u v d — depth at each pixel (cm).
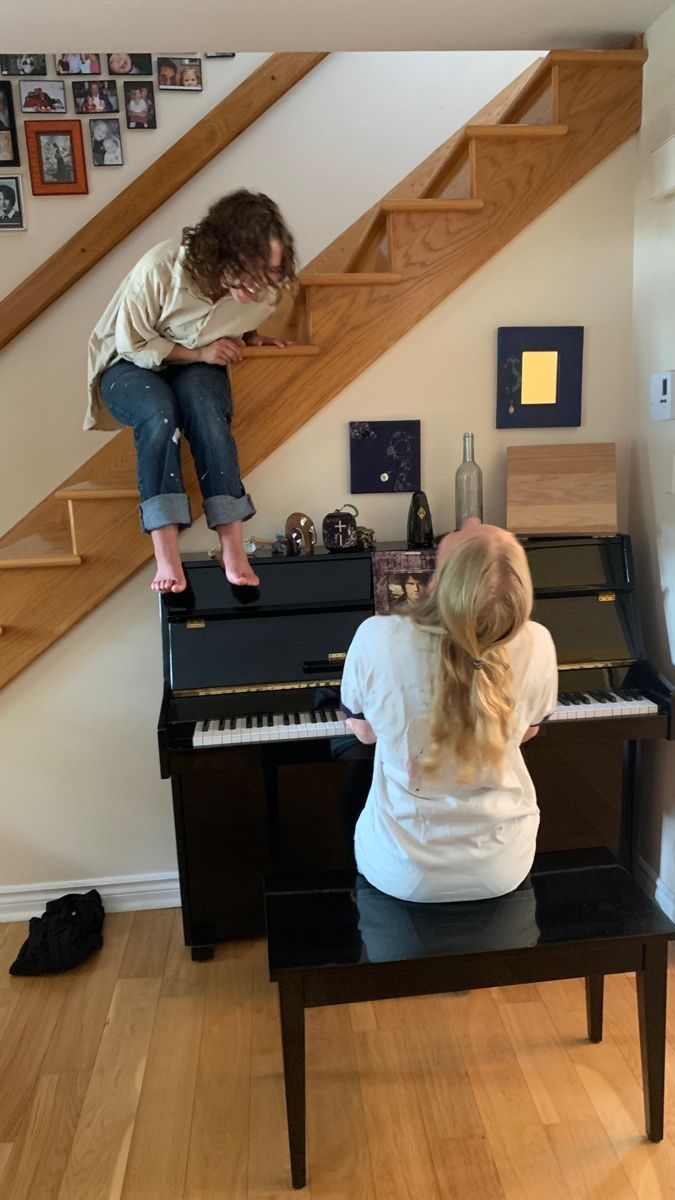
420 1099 173
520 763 158
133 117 271
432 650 143
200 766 194
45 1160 160
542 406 232
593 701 204
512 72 286
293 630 208
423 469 234
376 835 161
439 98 286
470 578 131
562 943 147
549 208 225
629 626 217
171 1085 179
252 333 222
